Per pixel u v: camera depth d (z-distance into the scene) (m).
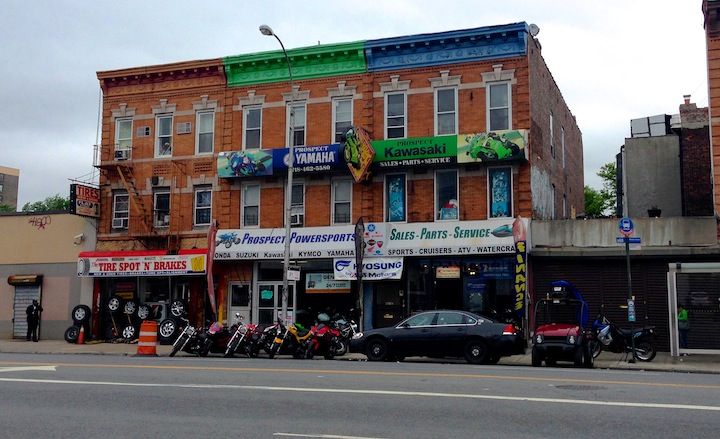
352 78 27.78
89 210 30.48
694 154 29.05
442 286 25.77
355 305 26.64
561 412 9.54
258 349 22.00
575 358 18.48
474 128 26.03
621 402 10.34
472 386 12.26
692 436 8.05
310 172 27.23
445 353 19.84
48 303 31.25
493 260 25.22
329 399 10.83
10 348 26.19
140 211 29.97
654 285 23.94
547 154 29.11
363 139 25.80
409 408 9.98
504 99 25.95
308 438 8.13
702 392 11.46
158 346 27.23
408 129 26.81
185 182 29.75
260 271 28.22
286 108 28.59
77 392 11.92
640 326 23.89
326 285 27.17
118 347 26.62
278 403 10.54
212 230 27.27
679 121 32.91
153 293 29.89
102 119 31.56
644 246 24.00
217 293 28.58
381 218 26.77
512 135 24.92
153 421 9.30
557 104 32.34
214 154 29.42
